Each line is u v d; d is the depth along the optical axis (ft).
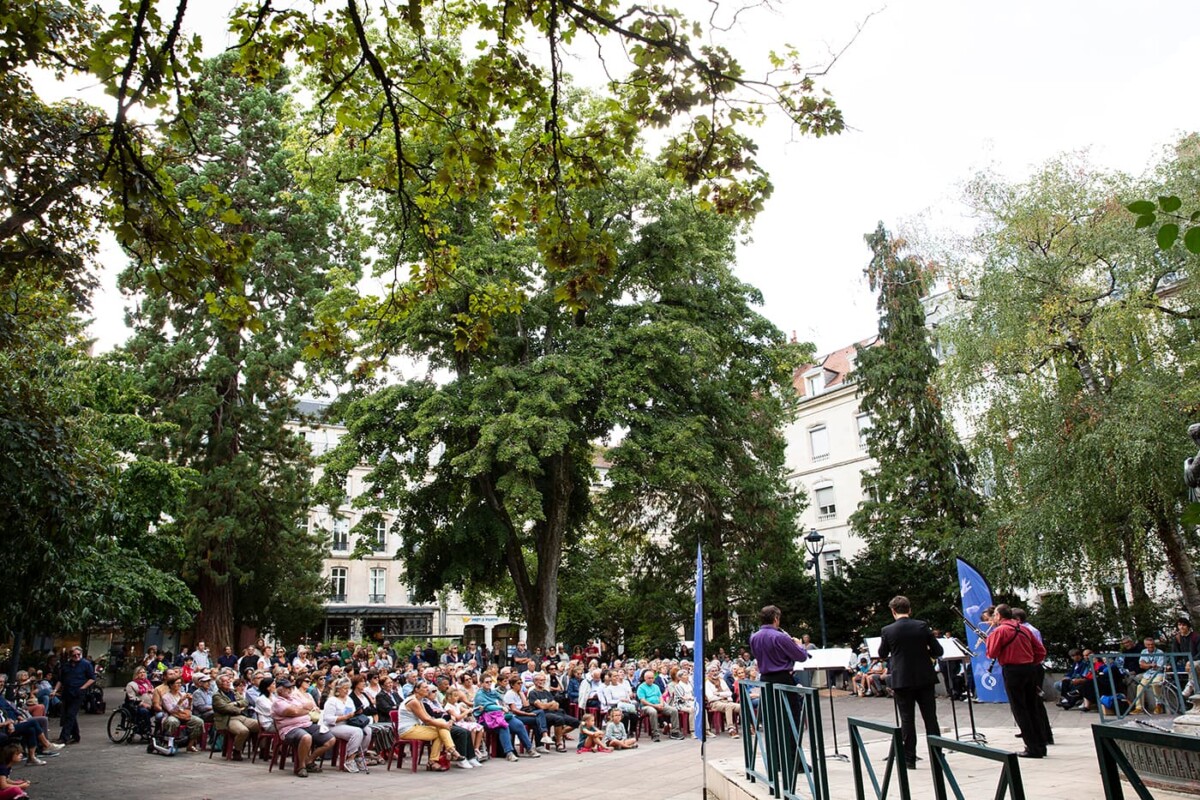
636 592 112.57
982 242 63.36
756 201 23.57
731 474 98.89
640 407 82.33
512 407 76.33
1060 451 57.41
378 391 80.48
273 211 107.65
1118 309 54.24
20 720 43.57
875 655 28.22
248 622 120.57
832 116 19.93
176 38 18.70
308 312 104.12
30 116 29.50
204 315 102.68
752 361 90.68
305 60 21.65
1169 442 52.80
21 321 38.01
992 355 60.64
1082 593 64.18
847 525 145.38
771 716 20.22
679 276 85.61
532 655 73.31
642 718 58.65
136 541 78.89
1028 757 26.30
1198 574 70.74
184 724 48.11
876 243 104.53
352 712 42.39
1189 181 54.13
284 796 32.89
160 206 21.11
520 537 97.25
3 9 21.95
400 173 23.35
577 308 23.16
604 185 23.67
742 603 111.55
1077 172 61.05
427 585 92.73
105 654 128.16
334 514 108.27
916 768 24.81
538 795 32.99
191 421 99.09
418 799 32.09
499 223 24.35
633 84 21.16
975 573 40.14
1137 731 7.74
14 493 35.01
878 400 102.63
